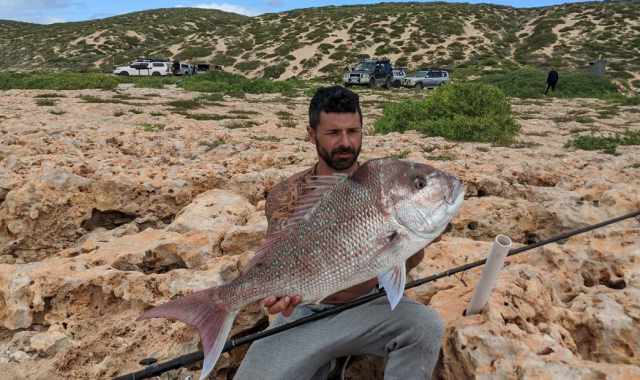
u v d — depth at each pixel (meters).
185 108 20.97
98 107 18.88
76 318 4.66
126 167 8.60
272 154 9.78
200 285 4.61
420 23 68.00
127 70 50.25
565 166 9.97
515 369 3.26
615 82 42.78
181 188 7.51
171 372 4.13
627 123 20.02
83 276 4.77
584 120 20.11
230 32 73.56
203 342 2.85
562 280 4.59
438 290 4.41
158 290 4.66
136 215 7.47
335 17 73.25
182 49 68.25
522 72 38.53
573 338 3.96
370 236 2.73
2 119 14.81
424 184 2.68
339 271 2.80
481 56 56.59
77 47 73.62
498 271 3.47
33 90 26.80
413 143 12.71
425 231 2.69
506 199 7.10
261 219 5.89
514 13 76.44
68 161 8.34
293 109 22.69
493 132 14.30
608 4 71.94
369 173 2.77
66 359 4.20
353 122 3.27
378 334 3.31
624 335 3.79
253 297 2.92
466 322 3.63
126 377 3.07
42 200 7.12
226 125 16.42
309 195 2.92
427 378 3.32
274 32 70.56
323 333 3.30
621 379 3.04
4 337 4.76
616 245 5.12
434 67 53.91
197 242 5.44
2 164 8.42
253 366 3.34
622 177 8.88
